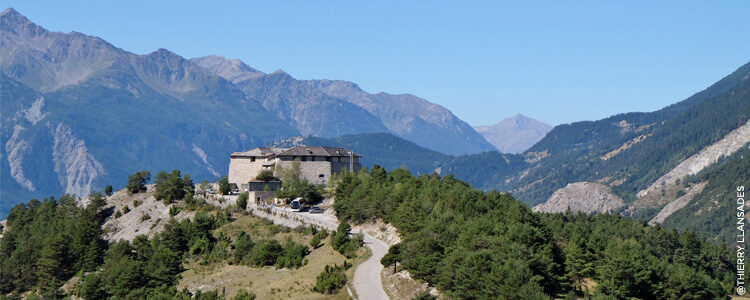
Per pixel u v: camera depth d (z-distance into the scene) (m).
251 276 158.50
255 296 138.50
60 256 199.88
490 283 117.62
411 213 168.38
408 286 131.25
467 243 138.12
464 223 158.00
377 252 158.12
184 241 193.00
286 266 158.75
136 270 165.25
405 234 159.50
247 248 176.00
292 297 133.75
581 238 158.12
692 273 146.50
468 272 122.25
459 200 178.38
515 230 145.25
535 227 157.12
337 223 191.88
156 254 177.38
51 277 197.75
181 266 177.38
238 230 194.88
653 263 147.75
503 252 132.00
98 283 169.38
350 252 155.62
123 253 193.25
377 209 184.00
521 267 121.25
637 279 135.88
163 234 194.88
